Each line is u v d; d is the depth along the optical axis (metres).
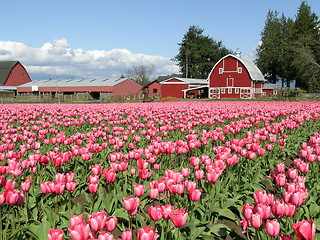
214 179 5.00
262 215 3.52
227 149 6.57
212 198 5.23
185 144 7.46
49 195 5.43
